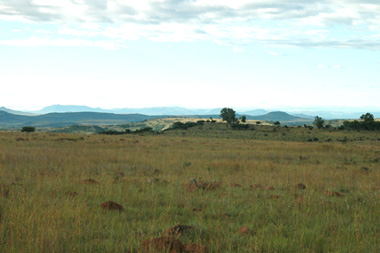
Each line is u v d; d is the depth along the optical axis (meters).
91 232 6.36
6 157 18.95
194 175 15.55
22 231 6.04
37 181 11.53
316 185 13.09
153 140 51.69
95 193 9.82
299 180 14.50
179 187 11.55
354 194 11.41
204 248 5.61
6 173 13.48
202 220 7.51
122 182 12.30
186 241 6.16
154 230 6.61
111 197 9.68
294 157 28.58
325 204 9.45
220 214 8.16
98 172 15.41
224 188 12.00
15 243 5.63
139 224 7.05
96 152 24.94
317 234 6.56
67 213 7.21
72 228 6.44
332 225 7.43
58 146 30.44
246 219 7.82
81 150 26.06
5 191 9.64
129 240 5.93
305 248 5.95
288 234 6.69
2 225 6.32
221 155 27.67
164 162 20.48
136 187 11.63
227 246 5.87
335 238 6.54
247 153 30.31
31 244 5.49
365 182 14.56
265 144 48.41
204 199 9.67
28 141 35.25
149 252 5.24
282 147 39.12
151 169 17.47
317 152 34.78
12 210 7.23
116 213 7.89
